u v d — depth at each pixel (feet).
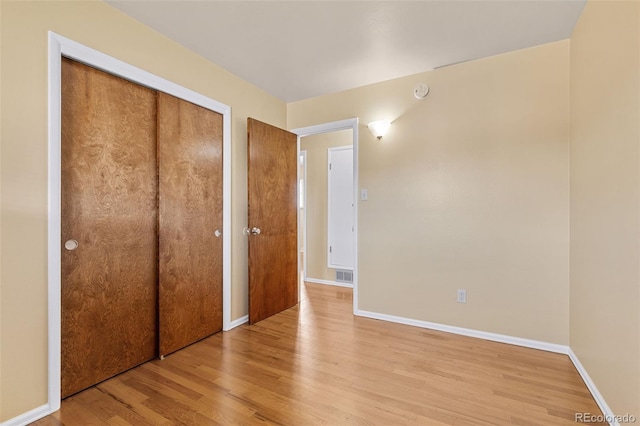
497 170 8.34
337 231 15.07
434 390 5.99
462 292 8.80
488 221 8.45
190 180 8.24
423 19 6.82
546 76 7.75
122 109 6.73
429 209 9.29
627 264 4.58
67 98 5.79
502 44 7.82
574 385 6.15
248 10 6.51
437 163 9.17
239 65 9.05
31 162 5.14
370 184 10.30
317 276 15.61
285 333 8.98
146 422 5.11
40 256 5.25
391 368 6.86
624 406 4.63
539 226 7.84
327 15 6.70
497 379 6.38
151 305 7.39
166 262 7.59
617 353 4.87
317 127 11.46
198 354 7.64
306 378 6.46
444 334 8.85
